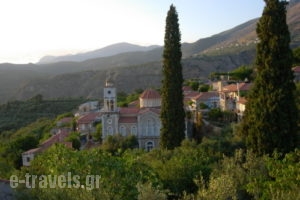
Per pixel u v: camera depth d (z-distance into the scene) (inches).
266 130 1344.7
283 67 1342.3
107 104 3472.0
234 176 1109.1
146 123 3420.3
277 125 1334.9
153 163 1467.8
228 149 1861.5
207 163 1519.4
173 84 2231.8
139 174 1045.2
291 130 1347.2
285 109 1336.1
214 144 1929.1
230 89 3897.6
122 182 952.3
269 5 1357.0
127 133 3447.3
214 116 3481.8
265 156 1203.2
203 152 1702.8
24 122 6373.0
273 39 1342.3
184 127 2249.0
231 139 1993.1
